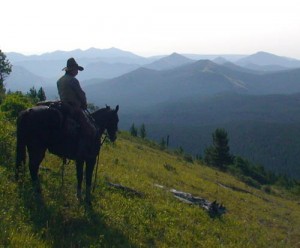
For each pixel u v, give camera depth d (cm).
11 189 1081
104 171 1916
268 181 8519
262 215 2745
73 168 1593
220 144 8025
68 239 951
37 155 1093
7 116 2080
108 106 1338
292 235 2330
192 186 2941
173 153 7012
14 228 874
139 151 4228
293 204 4888
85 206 1197
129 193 1583
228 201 2838
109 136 1347
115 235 1102
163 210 1555
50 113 1089
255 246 1673
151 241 1201
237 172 8019
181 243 1285
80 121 1156
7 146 1428
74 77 1180
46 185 1239
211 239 1467
